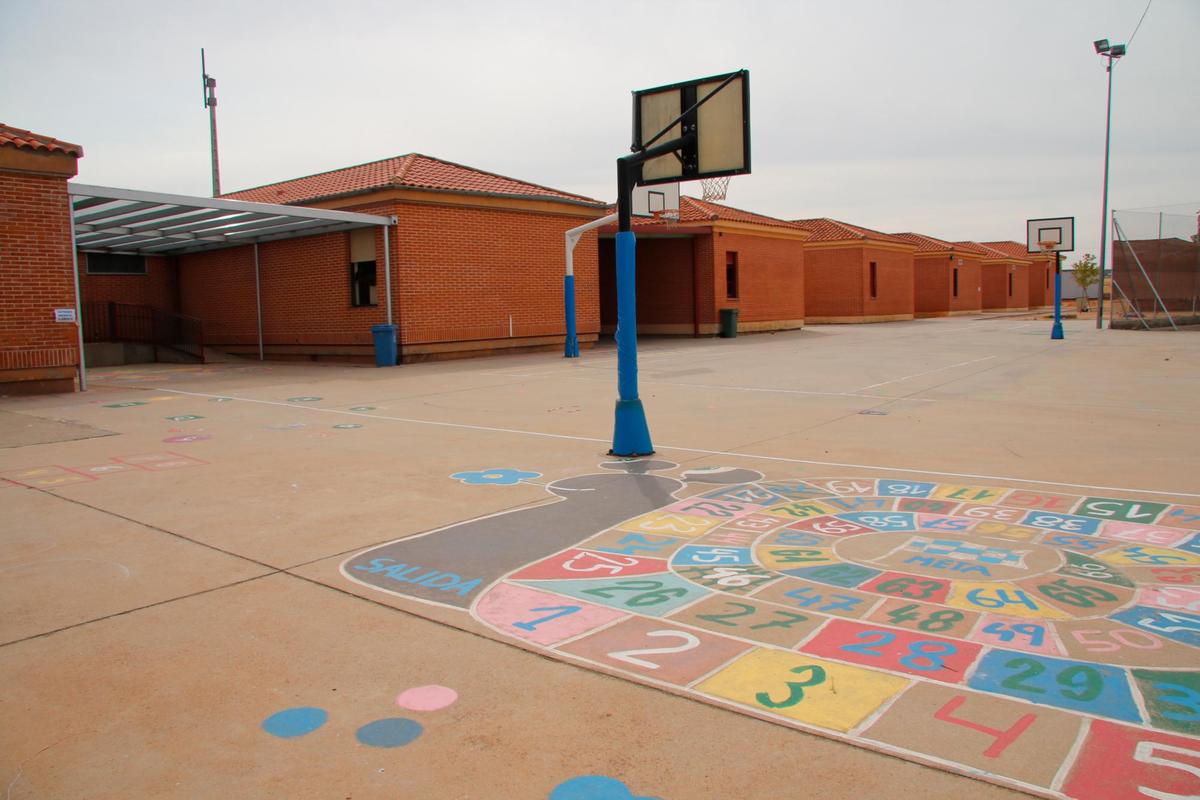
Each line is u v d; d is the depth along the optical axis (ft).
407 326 65.10
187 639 13.41
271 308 76.23
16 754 10.14
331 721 10.80
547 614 14.32
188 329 85.05
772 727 10.43
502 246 72.18
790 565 16.78
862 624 13.65
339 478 25.05
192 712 11.09
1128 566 16.40
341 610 14.58
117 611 14.60
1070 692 11.20
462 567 16.81
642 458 27.84
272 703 11.30
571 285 70.44
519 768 9.66
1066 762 9.53
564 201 76.23
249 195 82.84
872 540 18.43
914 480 24.17
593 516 20.66
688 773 9.48
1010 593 14.98
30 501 22.40
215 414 38.75
